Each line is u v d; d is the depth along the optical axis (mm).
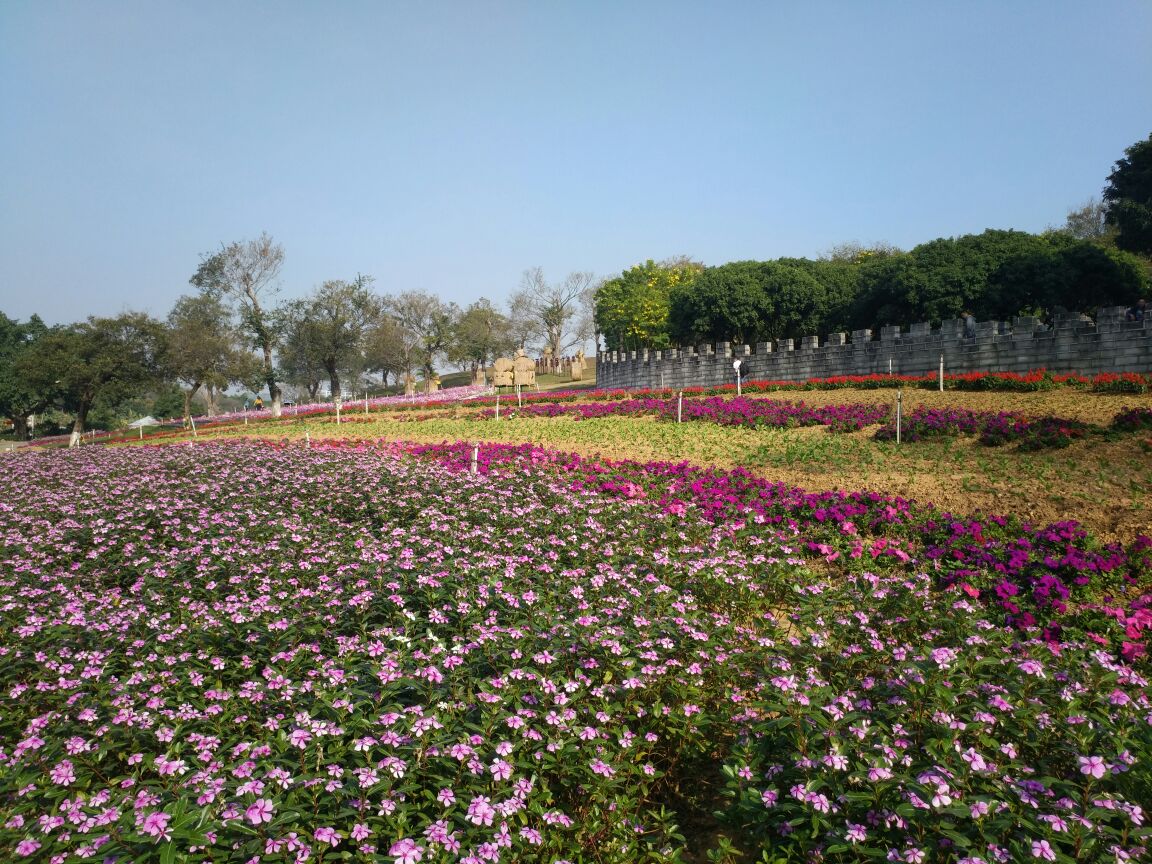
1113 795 4559
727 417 25281
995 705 5352
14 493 17234
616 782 5184
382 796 4742
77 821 4316
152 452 25578
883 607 8492
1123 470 14398
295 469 19266
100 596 9359
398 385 94250
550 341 107188
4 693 6672
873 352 31547
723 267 53344
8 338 88438
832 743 4816
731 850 4688
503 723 5566
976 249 42375
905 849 4246
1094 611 8648
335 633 7633
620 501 14375
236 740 5559
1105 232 68688
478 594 8180
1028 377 23688
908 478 15906
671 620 7465
